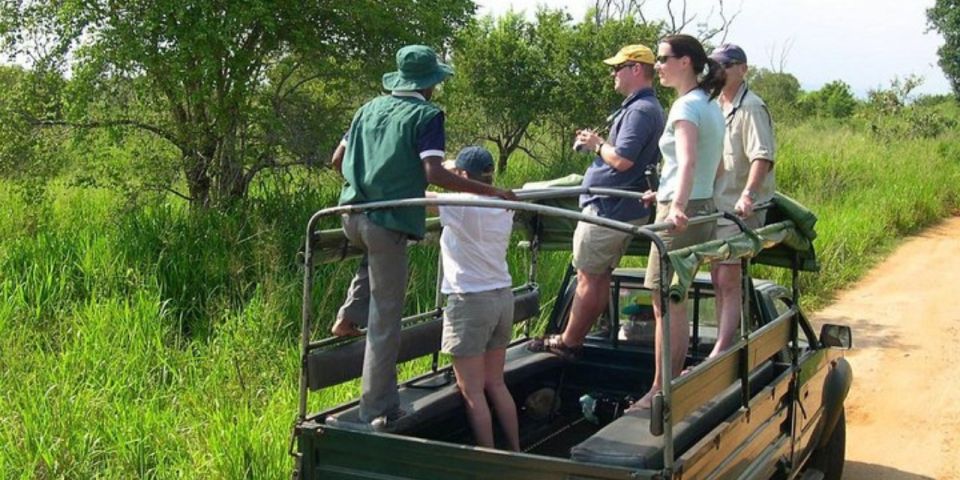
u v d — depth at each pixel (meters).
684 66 4.91
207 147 11.27
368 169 4.22
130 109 11.23
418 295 9.06
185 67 10.34
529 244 6.12
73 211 12.22
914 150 25.25
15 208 11.91
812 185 19.56
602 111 18.84
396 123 4.19
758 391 5.04
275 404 6.52
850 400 9.07
